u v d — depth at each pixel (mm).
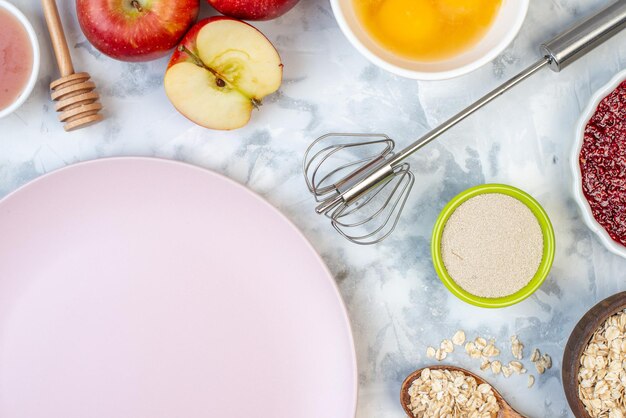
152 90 621
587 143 601
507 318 631
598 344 603
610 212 604
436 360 633
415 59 557
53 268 623
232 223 616
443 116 622
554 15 618
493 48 537
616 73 612
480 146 624
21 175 625
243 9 562
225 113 584
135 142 624
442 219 599
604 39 571
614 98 594
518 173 626
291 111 622
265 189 626
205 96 576
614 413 601
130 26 557
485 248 602
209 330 625
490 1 546
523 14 531
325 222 627
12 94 590
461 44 554
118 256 624
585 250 629
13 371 624
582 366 604
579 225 628
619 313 600
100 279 624
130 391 629
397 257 628
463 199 601
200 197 613
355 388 589
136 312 626
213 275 622
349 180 580
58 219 615
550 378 634
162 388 628
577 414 598
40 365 625
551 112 622
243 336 623
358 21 553
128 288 625
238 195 606
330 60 619
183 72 567
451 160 625
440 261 601
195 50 562
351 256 628
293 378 621
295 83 620
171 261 623
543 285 630
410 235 627
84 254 624
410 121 623
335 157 625
